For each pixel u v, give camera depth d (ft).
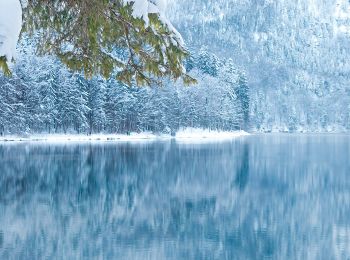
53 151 178.60
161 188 108.78
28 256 56.54
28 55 219.41
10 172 123.03
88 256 56.85
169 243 64.13
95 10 18.33
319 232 73.61
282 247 64.49
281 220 81.30
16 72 210.18
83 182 113.09
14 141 229.04
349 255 61.31
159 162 155.33
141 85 21.36
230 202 95.40
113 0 18.26
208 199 97.40
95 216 78.64
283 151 228.43
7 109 212.43
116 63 20.92
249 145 270.26
